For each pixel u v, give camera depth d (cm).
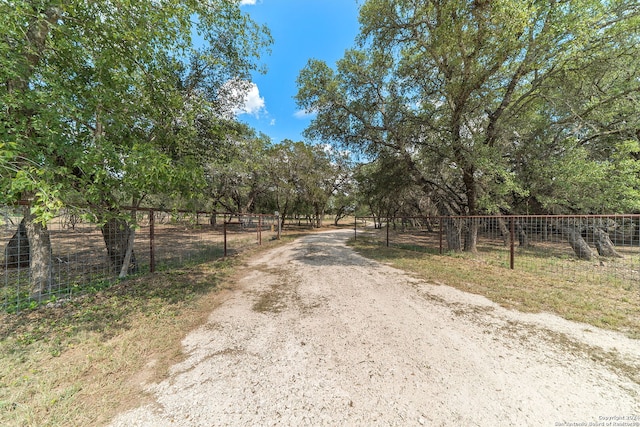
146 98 484
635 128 845
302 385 230
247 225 1903
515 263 779
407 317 385
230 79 838
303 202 2941
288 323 367
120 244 640
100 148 367
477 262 805
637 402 205
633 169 782
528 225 1007
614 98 823
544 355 277
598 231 937
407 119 998
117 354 281
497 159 838
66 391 220
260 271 721
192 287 538
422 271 688
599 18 615
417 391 220
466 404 204
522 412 196
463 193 1210
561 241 1084
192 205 498
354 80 1081
